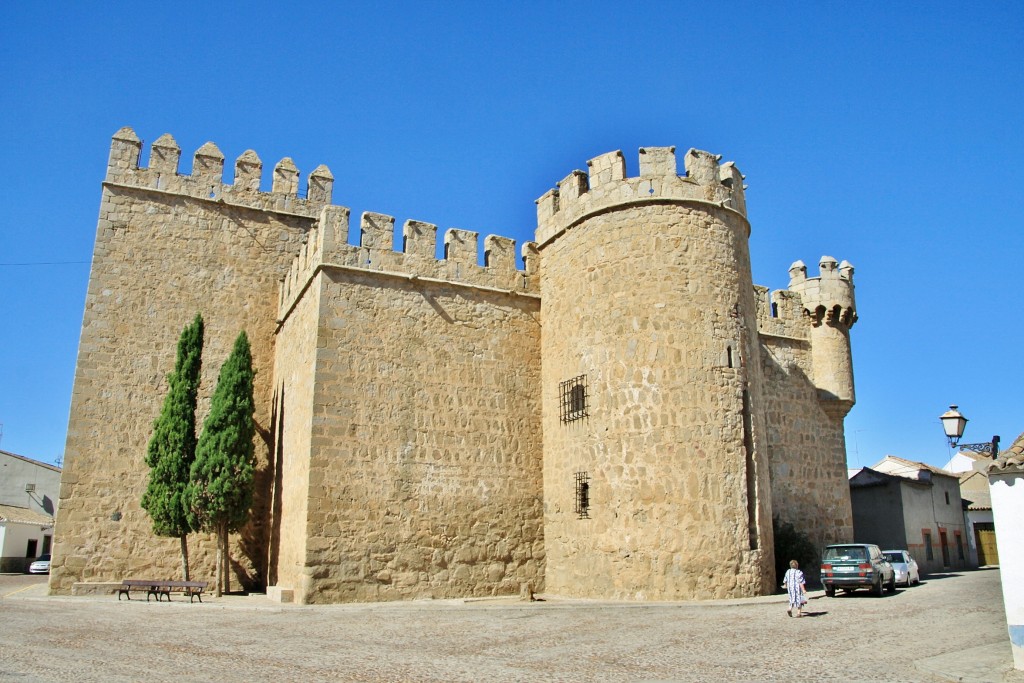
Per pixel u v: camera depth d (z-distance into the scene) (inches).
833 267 1147.3
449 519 869.2
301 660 461.4
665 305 839.1
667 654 479.2
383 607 746.2
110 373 963.3
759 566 797.9
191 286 1027.9
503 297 968.3
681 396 812.6
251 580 967.6
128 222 1015.6
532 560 907.4
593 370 870.4
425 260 928.3
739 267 885.8
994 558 1872.5
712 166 896.3
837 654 476.1
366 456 838.5
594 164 921.5
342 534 807.1
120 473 941.8
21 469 2043.6
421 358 898.1
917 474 1582.2
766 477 842.2
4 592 1035.3
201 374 1005.8
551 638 548.4
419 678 407.2
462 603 778.2
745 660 457.4
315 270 878.4
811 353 1146.7
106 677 401.1
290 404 935.0
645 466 807.1
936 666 435.2
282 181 1109.7
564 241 946.1
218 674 414.9
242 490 890.7
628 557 796.6
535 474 935.0
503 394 937.5
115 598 849.5
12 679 391.9
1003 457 462.0
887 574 901.2
